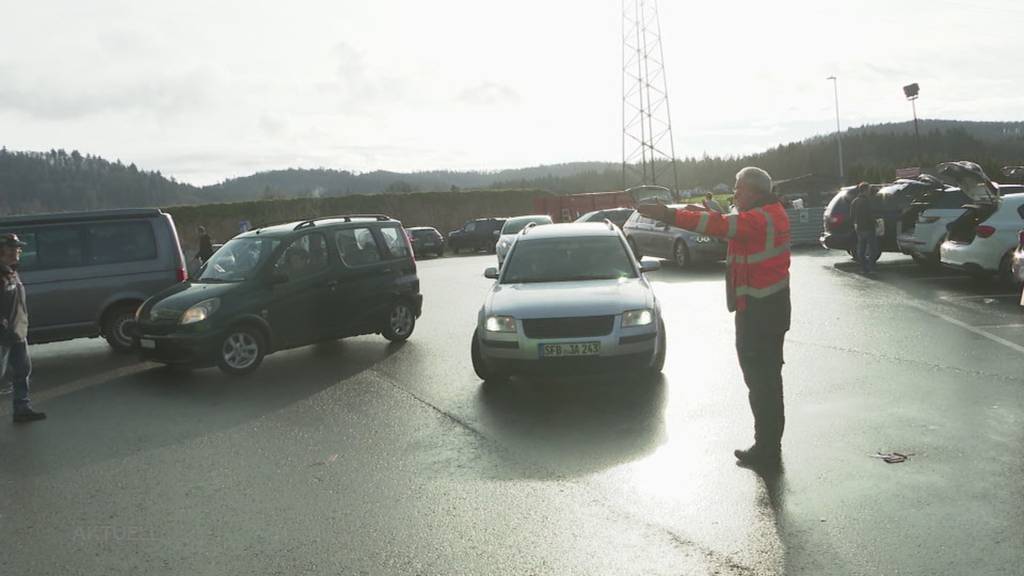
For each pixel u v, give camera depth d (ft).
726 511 14.03
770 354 16.53
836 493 14.61
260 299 29.81
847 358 26.43
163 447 20.12
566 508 14.55
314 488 16.39
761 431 16.66
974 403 20.27
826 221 58.23
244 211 151.74
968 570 11.46
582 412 21.29
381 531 13.93
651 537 13.10
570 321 22.68
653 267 27.43
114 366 33.01
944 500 14.05
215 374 29.86
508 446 18.61
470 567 12.32
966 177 46.42
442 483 16.28
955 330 30.55
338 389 25.89
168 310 29.07
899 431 18.20
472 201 170.30
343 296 32.37
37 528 14.92
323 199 158.51
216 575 12.48
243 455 19.03
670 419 20.18
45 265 34.96
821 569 11.69
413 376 27.37
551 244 27.76
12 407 25.96
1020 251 34.76
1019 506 13.64
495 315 23.40
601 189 384.68
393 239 35.40
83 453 20.02
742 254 16.56
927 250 48.83
